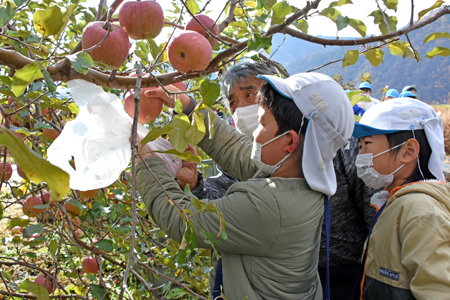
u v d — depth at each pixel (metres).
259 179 1.15
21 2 0.98
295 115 1.09
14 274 2.34
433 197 1.08
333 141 1.09
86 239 2.21
